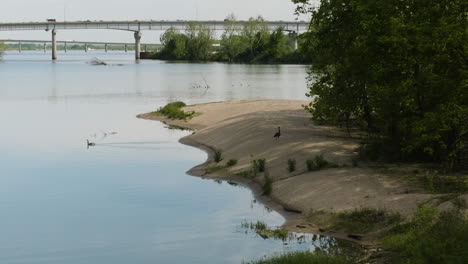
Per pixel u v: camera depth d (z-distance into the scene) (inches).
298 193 1203.2
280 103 2588.6
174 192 1315.2
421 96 1293.1
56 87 4404.5
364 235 966.4
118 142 1971.0
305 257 844.6
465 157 1334.9
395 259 838.5
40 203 1236.5
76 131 2234.3
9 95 3767.2
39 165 1619.1
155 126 2343.8
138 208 1191.6
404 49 1278.3
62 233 1036.5
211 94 3814.0
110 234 1031.6
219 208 1182.9
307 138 1616.6
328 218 1057.5
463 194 1027.3
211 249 946.7
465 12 1254.9
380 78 1382.9
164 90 4121.6
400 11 1327.5
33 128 2320.4
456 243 810.8
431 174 1197.1
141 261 901.2
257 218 1111.6
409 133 1334.9
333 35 1571.1
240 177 1411.2
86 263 900.0
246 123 1909.4
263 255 908.0
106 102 3341.5
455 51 1250.0
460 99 1227.9
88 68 7682.1
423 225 899.4
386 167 1288.1
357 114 1595.7
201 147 1834.4
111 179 1441.9
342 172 1259.2
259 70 6830.7
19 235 1031.0
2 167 1593.3
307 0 1637.6
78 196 1290.6
